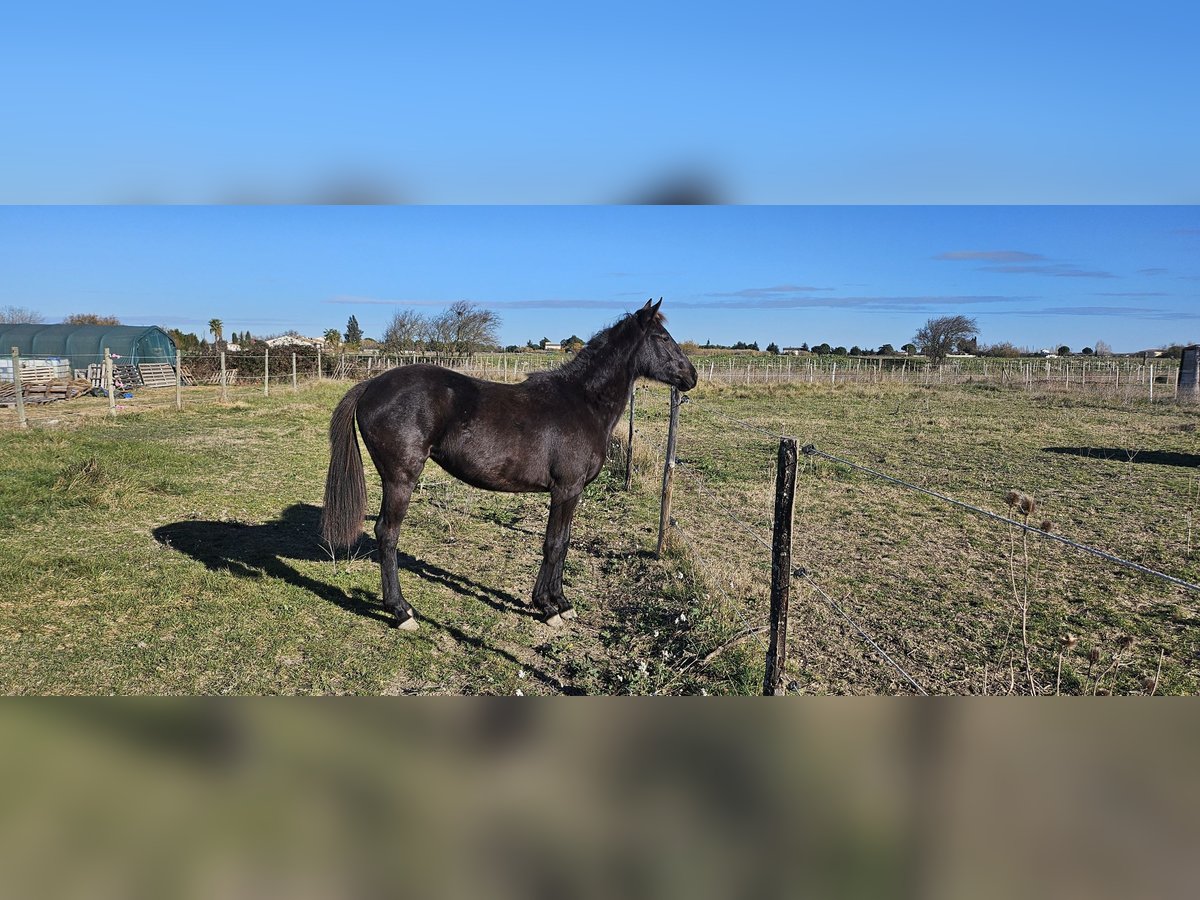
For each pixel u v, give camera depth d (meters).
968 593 6.16
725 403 25.47
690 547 7.02
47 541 6.75
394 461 5.17
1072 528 8.38
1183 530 8.30
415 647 4.98
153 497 8.62
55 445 11.41
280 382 33.62
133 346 31.88
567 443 5.40
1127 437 16.22
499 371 32.81
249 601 5.55
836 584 6.35
